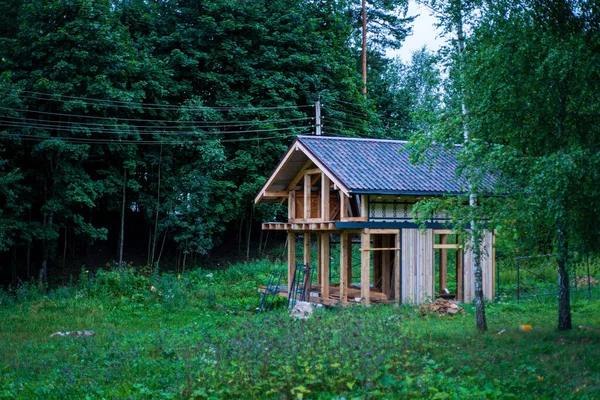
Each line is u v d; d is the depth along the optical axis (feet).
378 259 74.43
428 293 64.34
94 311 66.54
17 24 86.28
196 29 98.94
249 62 101.35
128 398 30.66
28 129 76.89
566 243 38.50
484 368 32.86
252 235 114.93
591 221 35.99
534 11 38.88
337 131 107.24
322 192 64.59
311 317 52.80
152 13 102.32
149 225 98.84
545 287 72.90
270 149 99.66
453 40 44.68
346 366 31.22
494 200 41.39
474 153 39.99
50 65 80.07
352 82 112.27
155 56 97.91
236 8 100.63
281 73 101.81
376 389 28.81
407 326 46.62
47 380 35.86
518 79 38.78
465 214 43.06
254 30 102.27
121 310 68.54
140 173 97.09
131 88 88.94
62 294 73.82
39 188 83.82
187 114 93.09
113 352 42.29
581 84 36.88
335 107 109.50
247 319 57.98
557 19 38.50
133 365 37.78
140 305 69.97
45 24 80.33
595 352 35.63
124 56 84.74
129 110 88.22
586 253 37.96
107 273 78.33
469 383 29.68
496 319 52.75
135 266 95.91
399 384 29.40
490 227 40.52
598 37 36.29
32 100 78.43
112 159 91.66
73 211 94.12
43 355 43.45
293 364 32.22
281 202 79.71
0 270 87.10
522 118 40.19
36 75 78.28
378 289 73.00
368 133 113.19
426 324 48.93
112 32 82.94
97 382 34.42
